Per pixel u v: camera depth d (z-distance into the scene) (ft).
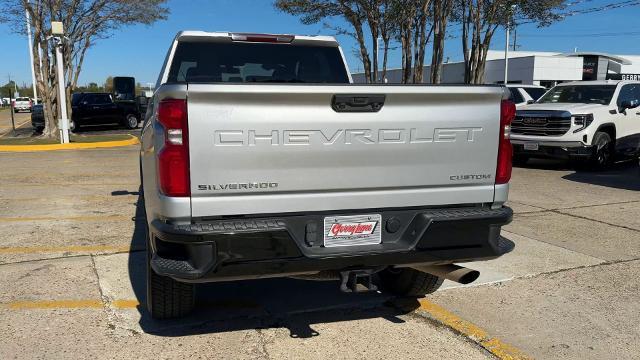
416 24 59.67
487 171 12.02
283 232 10.48
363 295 15.48
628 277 16.96
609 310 14.51
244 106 10.27
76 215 24.86
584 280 16.70
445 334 13.12
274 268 10.58
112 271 17.13
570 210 26.37
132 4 69.77
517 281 16.61
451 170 11.73
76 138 67.15
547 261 18.49
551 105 40.16
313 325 13.56
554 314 14.24
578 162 40.29
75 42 72.28
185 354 11.99
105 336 12.75
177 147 10.14
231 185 10.41
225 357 11.88
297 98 10.48
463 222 11.58
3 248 19.51
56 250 19.31
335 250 11.00
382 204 11.36
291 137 10.57
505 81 123.34
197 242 10.12
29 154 51.78
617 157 41.16
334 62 17.19
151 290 12.71
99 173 38.42
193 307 13.62
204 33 15.76
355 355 12.05
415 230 11.57
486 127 11.82
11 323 13.33
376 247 11.25
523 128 39.91
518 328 13.42
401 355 12.07
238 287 16.07
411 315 14.19
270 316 14.07
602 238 21.35
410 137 11.30
